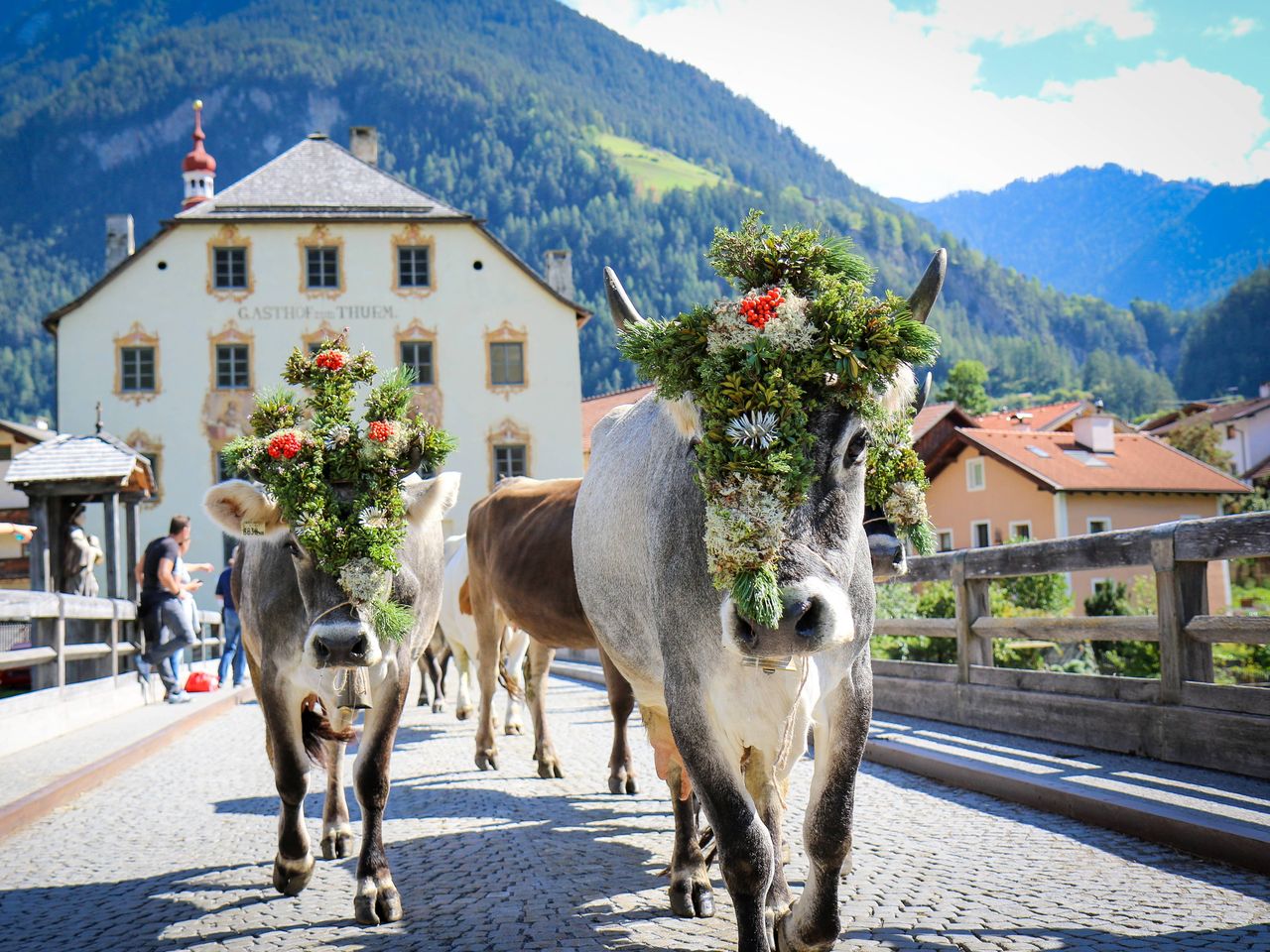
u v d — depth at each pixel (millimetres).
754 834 3883
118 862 6121
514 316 42594
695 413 3988
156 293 41344
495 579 7922
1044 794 6254
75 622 13141
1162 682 7020
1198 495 49156
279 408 5473
